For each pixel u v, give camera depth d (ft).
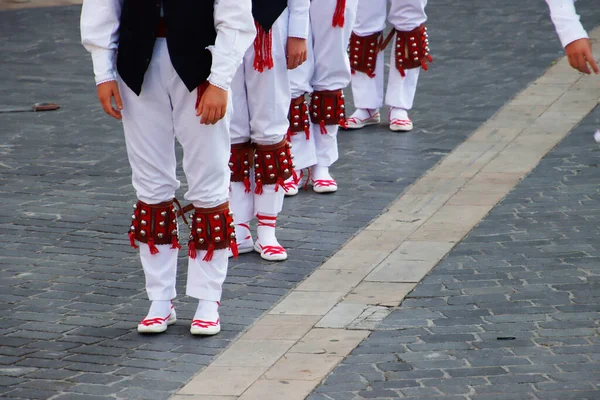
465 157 36.78
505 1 65.62
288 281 26.68
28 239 29.63
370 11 39.55
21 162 36.96
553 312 23.86
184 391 20.72
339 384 20.79
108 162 37.19
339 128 41.24
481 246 28.32
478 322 23.50
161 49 21.20
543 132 39.17
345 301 25.20
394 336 23.03
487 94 45.03
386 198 32.91
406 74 40.01
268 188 27.76
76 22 62.54
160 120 21.89
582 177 33.78
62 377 21.36
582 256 27.17
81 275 27.09
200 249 23.00
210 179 22.35
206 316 23.44
